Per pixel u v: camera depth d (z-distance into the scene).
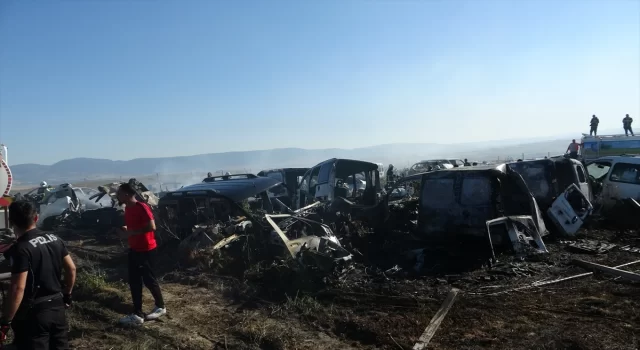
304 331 5.28
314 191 13.55
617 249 8.36
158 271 8.49
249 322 5.54
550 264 7.47
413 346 4.66
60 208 15.69
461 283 6.68
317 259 7.23
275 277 6.98
